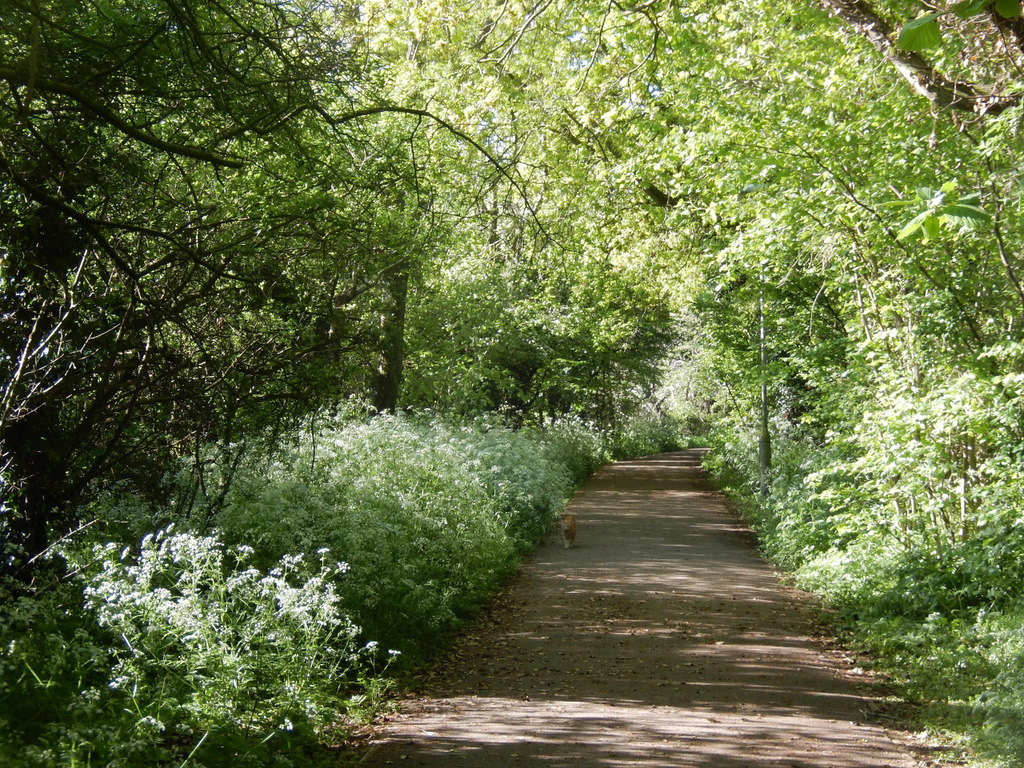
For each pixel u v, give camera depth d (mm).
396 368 21172
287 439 9805
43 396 7293
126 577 6742
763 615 11672
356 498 11375
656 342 39938
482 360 26594
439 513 13086
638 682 8508
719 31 15016
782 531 16656
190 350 8422
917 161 10438
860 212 10789
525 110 18297
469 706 7688
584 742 6688
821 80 12367
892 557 12141
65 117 6758
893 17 9227
